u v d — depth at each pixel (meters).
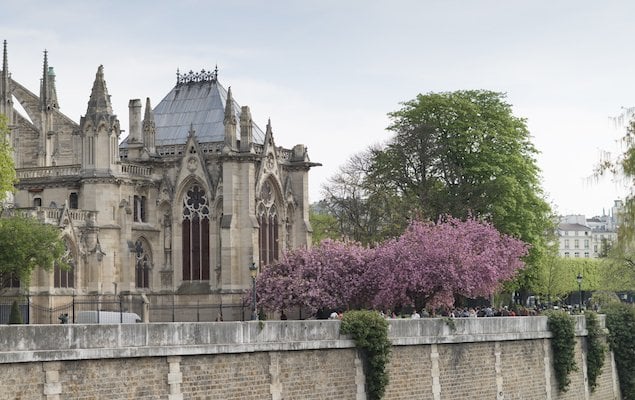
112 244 108.69
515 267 102.31
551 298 162.12
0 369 45.34
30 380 46.53
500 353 79.56
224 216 111.31
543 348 85.75
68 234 102.94
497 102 124.31
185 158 114.00
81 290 104.88
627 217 75.81
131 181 111.94
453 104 121.25
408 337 68.81
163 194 114.56
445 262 93.00
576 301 194.62
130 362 50.84
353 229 123.94
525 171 121.62
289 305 101.75
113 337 50.00
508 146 122.44
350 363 63.88
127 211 110.31
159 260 114.19
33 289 98.00
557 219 188.12
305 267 102.00
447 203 116.06
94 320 87.12
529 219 120.56
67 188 110.38
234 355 56.28
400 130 121.56
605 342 96.12
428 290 93.06
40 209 101.38
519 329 82.12
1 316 97.00
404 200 117.56
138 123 116.69
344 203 124.31
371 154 132.25
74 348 48.22
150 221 114.19
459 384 74.25
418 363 70.06
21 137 132.62
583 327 92.50
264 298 102.44
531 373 83.62
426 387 70.62
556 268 162.00
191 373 53.84
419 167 120.38
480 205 116.81
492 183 117.06
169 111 121.62
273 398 58.41
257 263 111.81
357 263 100.00
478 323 76.62
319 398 61.53
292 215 119.94
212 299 111.50
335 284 99.88
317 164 122.00
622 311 100.19
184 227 114.31
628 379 99.19
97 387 49.28
